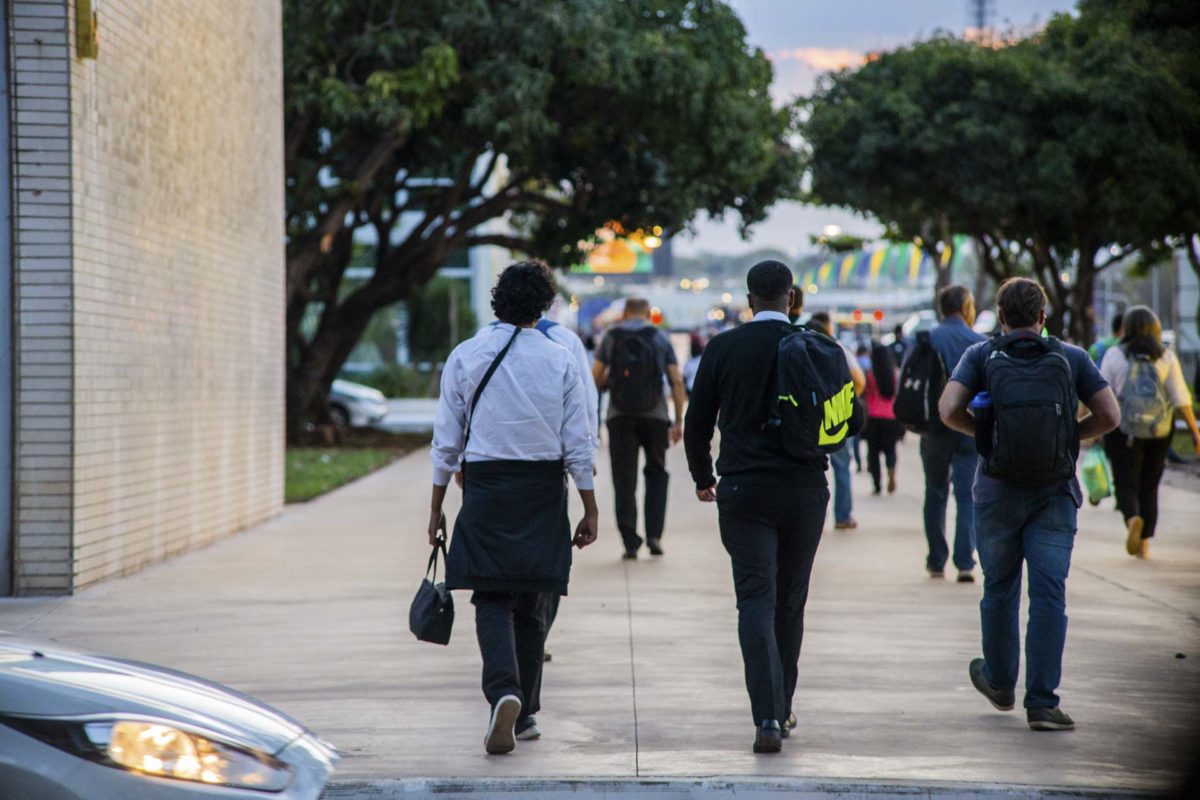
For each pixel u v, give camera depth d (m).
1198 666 12.75
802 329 10.20
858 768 9.63
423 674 12.52
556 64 41.19
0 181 15.77
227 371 22.56
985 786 9.05
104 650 13.38
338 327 47.81
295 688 11.97
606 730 10.70
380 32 38.28
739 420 10.05
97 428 16.78
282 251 26.47
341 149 43.31
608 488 30.58
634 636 14.23
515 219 60.94
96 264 16.66
